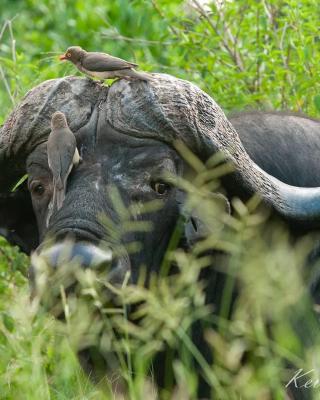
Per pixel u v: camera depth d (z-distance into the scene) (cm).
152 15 1927
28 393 1128
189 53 1773
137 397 1130
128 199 1177
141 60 1944
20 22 2314
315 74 1623
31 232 1346
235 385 1183
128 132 1202
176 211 1207
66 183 1161
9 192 1317
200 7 1808
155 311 1133
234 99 1667
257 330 1159
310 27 1656
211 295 1262
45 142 1234
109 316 1148
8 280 1516
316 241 1270
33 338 1174
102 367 1214
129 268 1140
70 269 1086
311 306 1237
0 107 1709
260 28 1767
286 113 1371
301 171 1302
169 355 1240
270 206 1238
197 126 1216
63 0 2331
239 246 1192
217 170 1214
